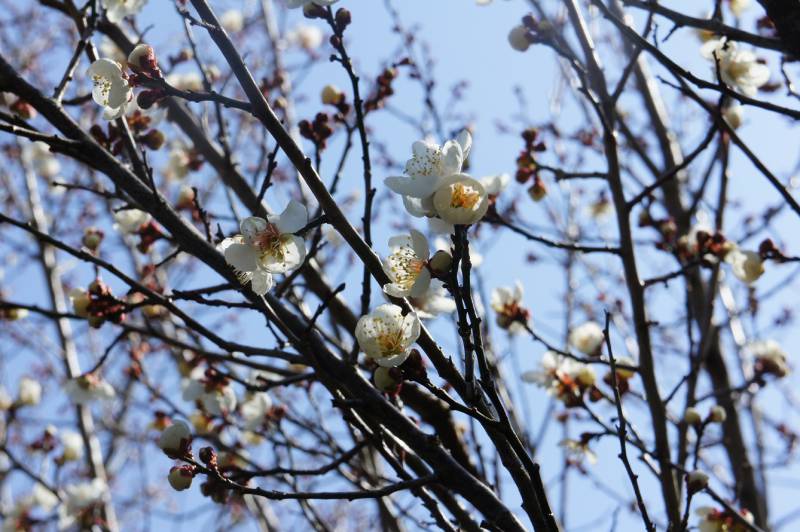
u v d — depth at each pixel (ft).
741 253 14.69
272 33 24.23
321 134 13.23
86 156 10.76
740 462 18.38
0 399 22.99
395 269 8.68
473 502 9.61
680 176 21.06
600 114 14.74
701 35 16.38
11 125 10.06
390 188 7.79
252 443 18.61
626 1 11.56
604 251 14.78
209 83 15.58
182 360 19.01
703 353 16.16
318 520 15.90
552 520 8.49
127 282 10.89
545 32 14.40
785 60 12.96
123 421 29.07
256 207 10.60
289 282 11.57
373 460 18.04
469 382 8.16
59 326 24.62
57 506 22.68
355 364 10.88
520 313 14.85
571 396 14.79
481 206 7.69
